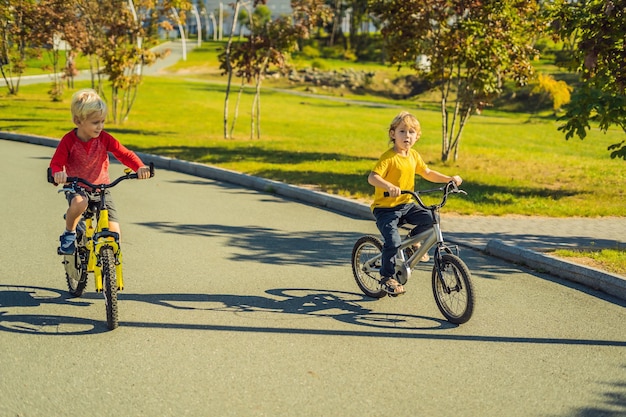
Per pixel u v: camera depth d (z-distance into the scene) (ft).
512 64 53.93
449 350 16.58
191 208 33.50
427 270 23.71
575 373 15.46
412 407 13.51
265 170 45.06
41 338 16.47
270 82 257.34
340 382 14.55
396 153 18.92
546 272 23.93
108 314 16.90
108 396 13.56
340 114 139.74
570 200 39.93
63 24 96.53
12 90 122.62
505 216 34.32
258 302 19.77
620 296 21.35
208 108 121.49
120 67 84.02
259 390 14.02
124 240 26.48
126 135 70.33
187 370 14.88
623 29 33.40
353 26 388.16
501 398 14.06
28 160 48.73
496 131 119.75
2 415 12.69
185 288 20.84
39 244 25.30
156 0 85.81
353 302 20.11
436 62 55.26
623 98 39.81
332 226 30.63
